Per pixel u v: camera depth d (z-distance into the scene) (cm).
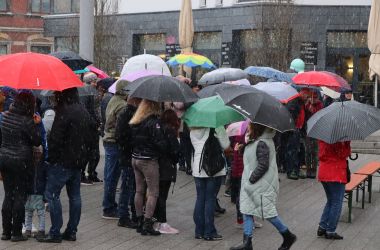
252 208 750
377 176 1396
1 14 4109
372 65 1536
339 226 936
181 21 2133
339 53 2684
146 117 808
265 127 747
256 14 2592
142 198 849
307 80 1188
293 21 2542
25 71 733
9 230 794
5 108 907
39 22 4203
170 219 945
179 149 831
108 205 925
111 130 905
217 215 983
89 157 797
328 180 833
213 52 2902
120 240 815
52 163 771
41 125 810
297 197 1139
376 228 927
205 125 789
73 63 1141
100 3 2956
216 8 2822
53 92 788
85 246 782
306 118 1298
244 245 763
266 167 738
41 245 777
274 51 2500
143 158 815
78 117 764
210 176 809
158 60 1036
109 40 2972
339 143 826
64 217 928
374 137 1783
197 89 1219
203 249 785
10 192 784
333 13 2634
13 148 770
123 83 898
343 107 791
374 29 1530
